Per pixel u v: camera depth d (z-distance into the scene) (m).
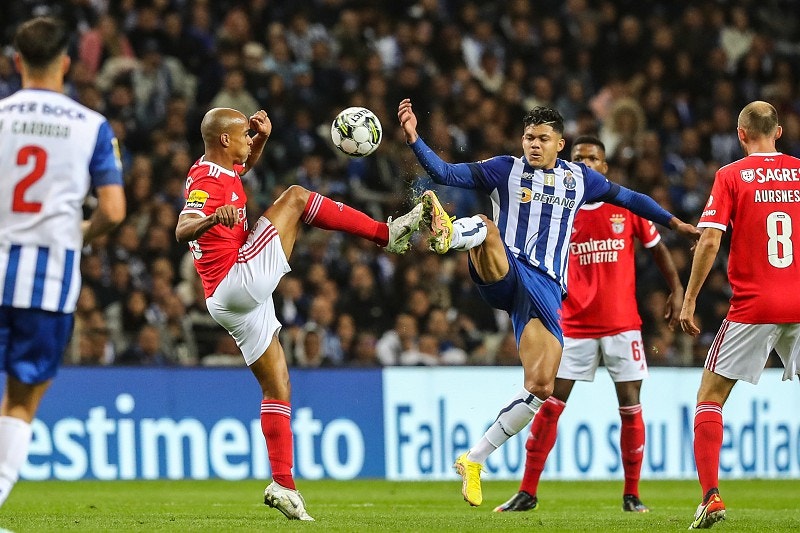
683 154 60.81
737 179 22.11
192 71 56.38
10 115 16.72
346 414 41.25
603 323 29.47
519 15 64.38
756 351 22.00
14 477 16.70
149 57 54.41
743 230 22.05
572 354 29.48
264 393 22.75
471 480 22.91
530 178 24.00
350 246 51.12
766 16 69.62
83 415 38.94
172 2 57.69
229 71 54.97
